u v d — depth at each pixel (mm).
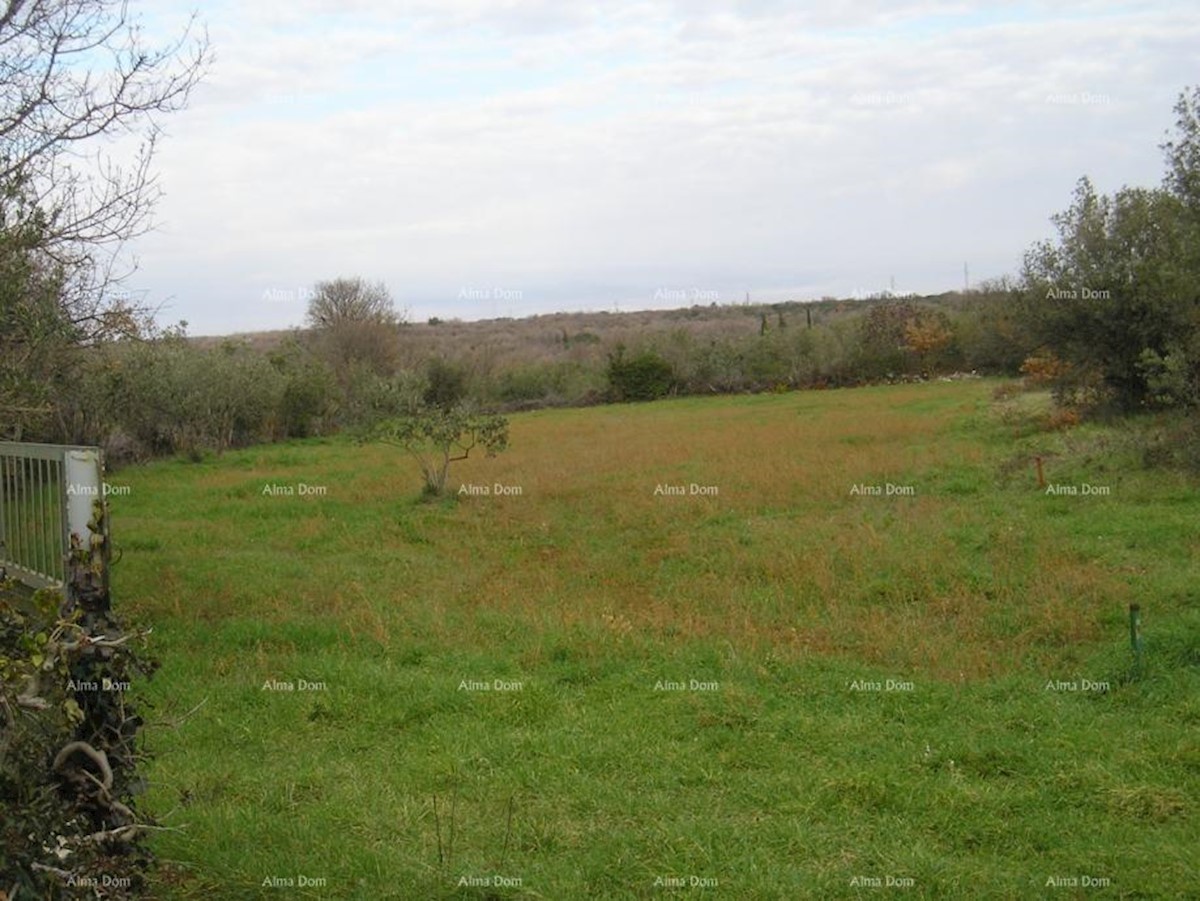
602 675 8023
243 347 34250
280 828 5238
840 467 17859
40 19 7457
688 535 13594
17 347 7574
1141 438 15336
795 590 10570
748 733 6648
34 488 6117
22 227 7059
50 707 3555
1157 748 6199
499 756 6293
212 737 6746
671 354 44969
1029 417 21406
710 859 4941
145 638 4703
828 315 62594
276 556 12938
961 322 43219
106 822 3932
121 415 22734
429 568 12305
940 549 11555
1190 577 9695
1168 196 16375
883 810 5527
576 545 13602
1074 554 10938
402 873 4801
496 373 44094
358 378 34656
